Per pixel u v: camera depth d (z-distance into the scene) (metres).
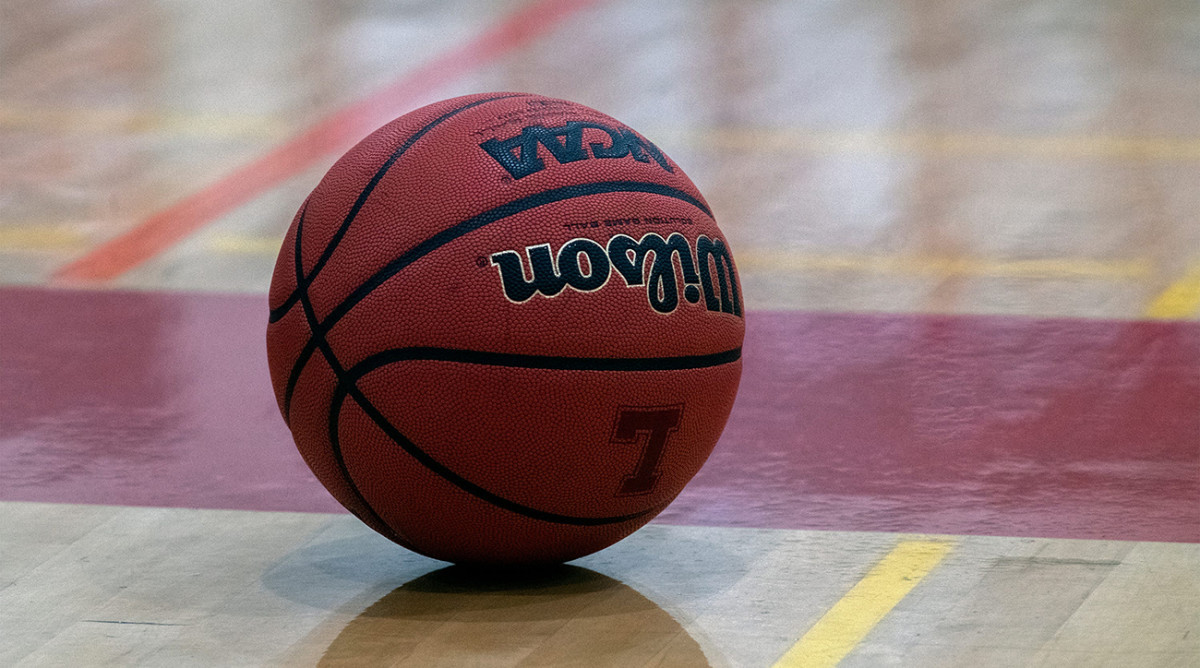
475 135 4.41
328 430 4.45
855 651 4.18
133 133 12.70
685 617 4.43
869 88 14.18
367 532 5.25
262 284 8.76
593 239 4.27
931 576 4.75
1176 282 8.77
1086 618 4.40
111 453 6.04
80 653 4.20
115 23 17.05
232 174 11.46
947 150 12.13
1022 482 5.69
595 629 4.33
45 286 8.69
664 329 4.32
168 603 4.57
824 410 6.60
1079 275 8.95
